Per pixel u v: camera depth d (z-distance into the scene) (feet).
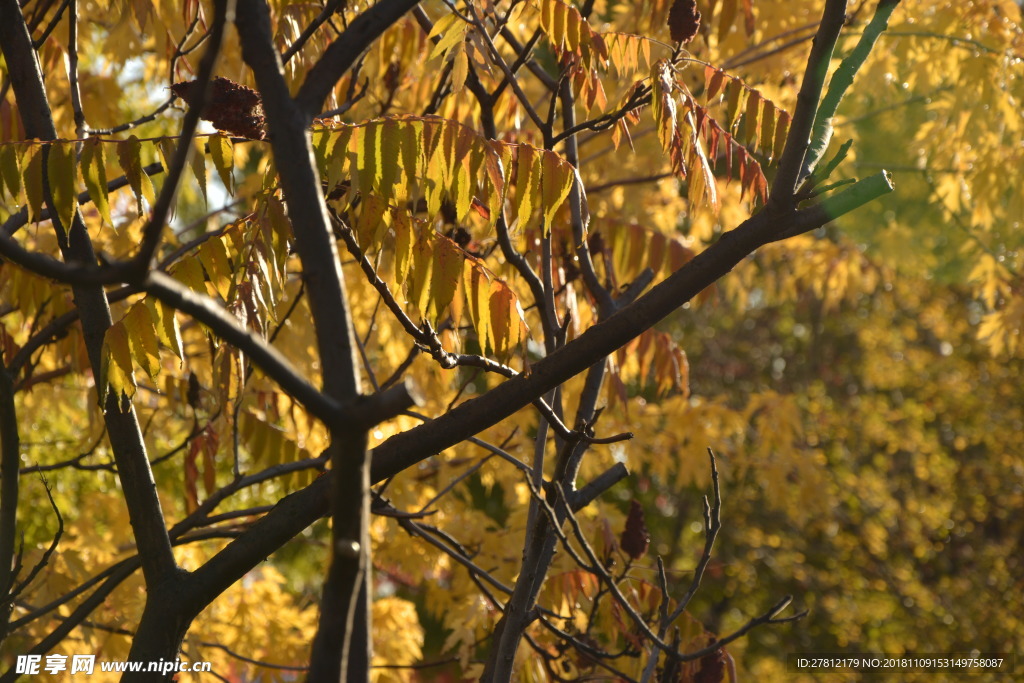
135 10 11.99
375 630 17.49
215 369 8.39
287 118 5.49
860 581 47.32
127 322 7.16
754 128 9.95
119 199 15.16
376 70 14.16
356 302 16.75
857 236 31.40
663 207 20.93
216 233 7.83
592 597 12.83
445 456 16.60
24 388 12.47
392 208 7.49
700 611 48.32
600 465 19.11
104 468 10.89
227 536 10.80
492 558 16.33
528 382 7.13
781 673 44.50
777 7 17.94
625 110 9.65
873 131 27.66
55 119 16.60
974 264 22.84
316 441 15.42
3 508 9.05
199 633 16.12
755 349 53.21
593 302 13.24
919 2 18.34
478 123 12.71
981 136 19.16
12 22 8.24
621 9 16.43
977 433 47.42
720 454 21.63
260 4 5.64
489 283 7.62
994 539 46.78
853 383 53.06
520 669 12.24
